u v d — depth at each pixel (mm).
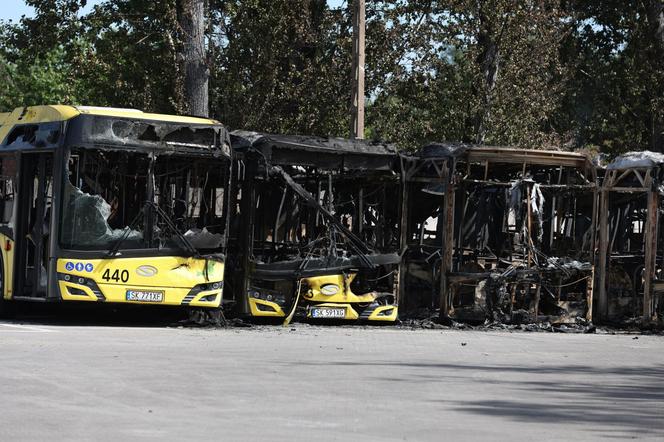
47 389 17719
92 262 31016
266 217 34562
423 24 64188
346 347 27406
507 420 15898
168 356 23344
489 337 33062
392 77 64438
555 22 63812
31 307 36062
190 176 32375
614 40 79562
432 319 36906
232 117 65125
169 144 32062
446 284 36750
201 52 57906
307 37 64625
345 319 35406
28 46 64812
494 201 38250
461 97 63312
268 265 34250
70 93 66625
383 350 26969
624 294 39312
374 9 65438
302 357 24297
